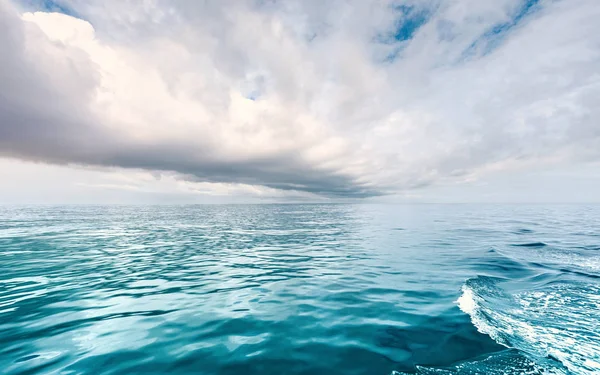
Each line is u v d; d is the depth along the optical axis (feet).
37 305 19.76
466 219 116.88
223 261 36.81
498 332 14.56
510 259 35.17
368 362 12.28
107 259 37.70
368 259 37.35
